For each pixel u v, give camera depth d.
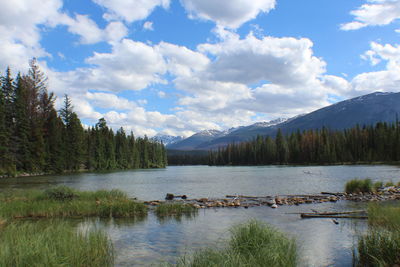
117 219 15.93
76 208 17.36
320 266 8.25
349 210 17.70
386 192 26.00
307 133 137.25
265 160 145.62
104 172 83.56
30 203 17.81
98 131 98.94
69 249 7.91
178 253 9.65
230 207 20.06
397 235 8.10
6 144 54.06
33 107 67.38
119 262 8.75
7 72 59.94
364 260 8.23
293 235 11.85
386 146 106.44
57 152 70.94
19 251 7.04
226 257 7.28
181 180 49.91
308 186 34.81
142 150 140.00
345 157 111.75
